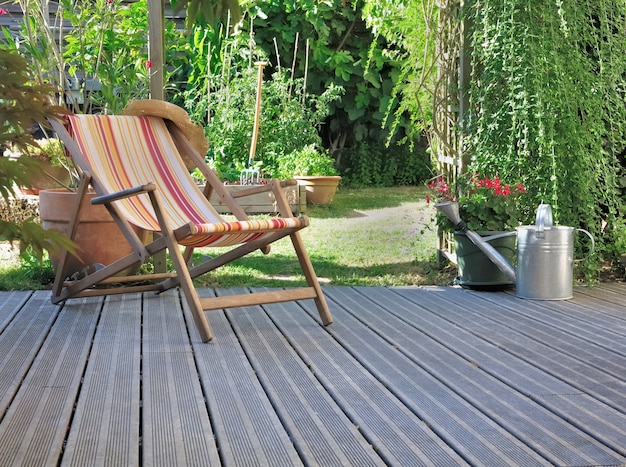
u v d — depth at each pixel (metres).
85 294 4.32
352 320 4.05
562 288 4.58
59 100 4.97
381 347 3.49
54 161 5.50
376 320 4.05
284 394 2.78
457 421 2.52
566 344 3.56
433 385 2.91
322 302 3.92
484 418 2.55
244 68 9.20
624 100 5.00
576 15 4.81
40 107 1.52
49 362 3.17
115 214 3.96
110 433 2.37
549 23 4.76
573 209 5.11
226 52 8.96
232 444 2.30
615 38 4.95
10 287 4.75
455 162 5.37
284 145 8.86
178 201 4.36
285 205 4.11
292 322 4.00
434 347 3.50
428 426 2.49
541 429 2.45
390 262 5.82
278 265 5.67
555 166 4.70
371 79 10.33
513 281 4.70
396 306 4.41
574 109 4.79
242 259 5.89
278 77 9.06
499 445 2.31
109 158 4.33
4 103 1.49
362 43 10.45
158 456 2.20
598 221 5.14
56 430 2.40
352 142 11.08
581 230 4.76
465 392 2.83
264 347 3.47
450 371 3.11
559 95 4.70
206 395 2.77
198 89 9.51
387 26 6.36
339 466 2.14
